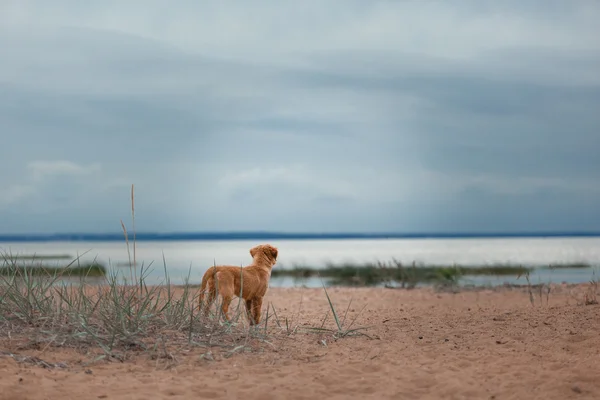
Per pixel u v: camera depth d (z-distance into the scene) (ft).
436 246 343.67
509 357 24.45
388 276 77.10
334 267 100.48
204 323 27.58
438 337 28.96
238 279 28.50
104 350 23.17
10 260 27.84
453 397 20.02
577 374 21.62
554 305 40.96
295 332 29.27
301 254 231.09
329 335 29.27
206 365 22.90
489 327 31.30
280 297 54.08
